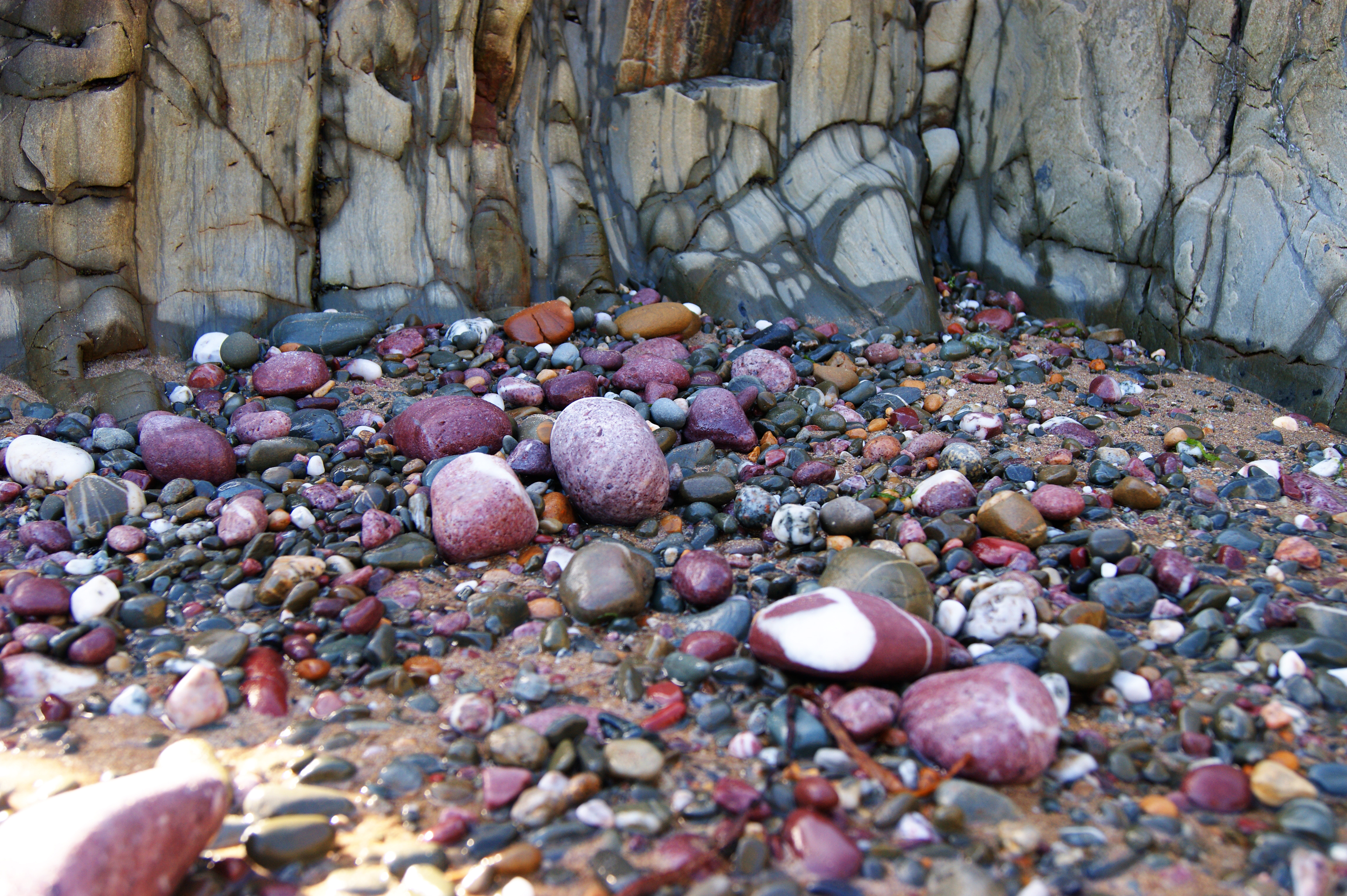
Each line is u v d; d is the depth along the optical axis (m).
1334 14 3.82
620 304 4.78
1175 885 1.72
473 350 4.21
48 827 1.61
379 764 2.03
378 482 3.27
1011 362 4.36
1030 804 1.93
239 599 2.61
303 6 4.05
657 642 2.39
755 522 3.04
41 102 3.63
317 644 2.44
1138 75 4.53
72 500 3.01
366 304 4.39
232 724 2.16
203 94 3.93
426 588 2.71
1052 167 4.95
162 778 1.75
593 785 1.93
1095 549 2.83
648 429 3.12
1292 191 4.00
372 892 1.71
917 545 2.80
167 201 3.95
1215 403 4.07
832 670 2.17
